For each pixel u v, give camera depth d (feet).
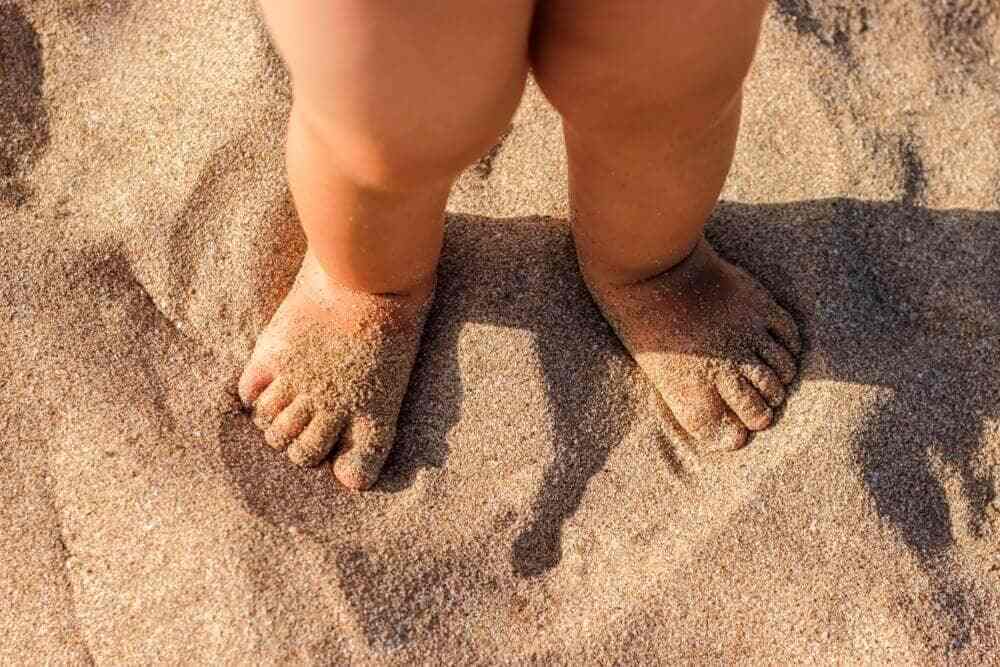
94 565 1.84
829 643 1.81
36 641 1.81
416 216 1.71
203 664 1.78
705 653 1.82
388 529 1.87
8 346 1.94
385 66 1.38
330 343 1.91
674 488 1.90
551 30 1.50
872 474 1.88
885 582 1.83
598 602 1.84
